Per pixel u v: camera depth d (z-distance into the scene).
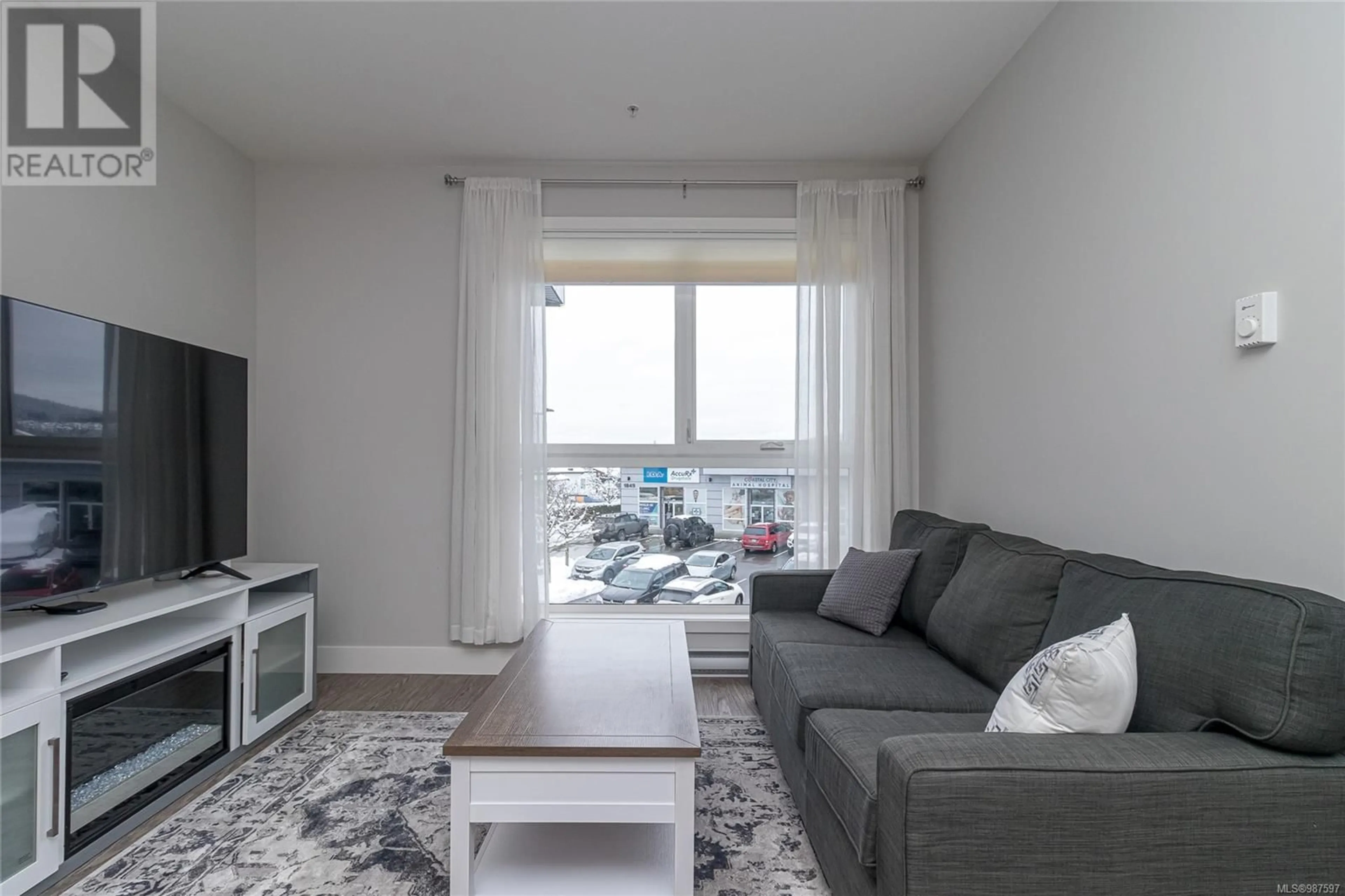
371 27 2.49
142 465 2.30
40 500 1.94
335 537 3.62
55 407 1.99
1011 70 2.72
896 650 2.39
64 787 1.78
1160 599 1.45
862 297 3.55
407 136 3.34
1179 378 1.80
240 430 2.83
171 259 2.98
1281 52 1.48
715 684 3.47
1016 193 2.67
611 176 3.64
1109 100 2.09
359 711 3.00
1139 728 1.36
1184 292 1.77
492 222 3.55
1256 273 1.55
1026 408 2.60
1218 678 1.24
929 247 3.55
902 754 1.20
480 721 1.68
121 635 2.27
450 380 3.61
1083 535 2.23
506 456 3.52
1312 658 1.14
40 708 1.71
